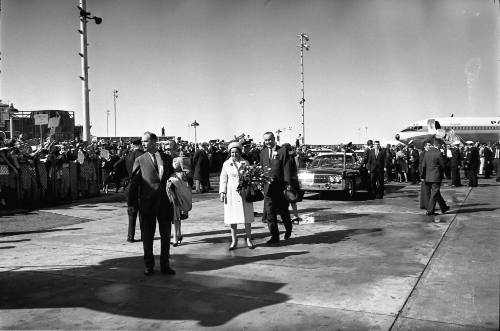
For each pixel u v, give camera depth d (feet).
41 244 25.08
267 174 23.66
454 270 18.33
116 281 17.70
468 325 12.59
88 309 14.53
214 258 21.38
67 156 47.91
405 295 15.33
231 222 22.99
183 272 18.90
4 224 32.07
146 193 18.39
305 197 51.42
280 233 28.07
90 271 19.26
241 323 13.12
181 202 24.13
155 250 23.47
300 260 20.67
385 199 48.11
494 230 27.25
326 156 51.85
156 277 18.21
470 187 61.62
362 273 18.25
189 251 23.04
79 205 43.19
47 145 47.21
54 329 12.94
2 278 18.25
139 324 13.20
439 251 21.86
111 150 63.77
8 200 40.91
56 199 47.42
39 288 16.87
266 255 21.84
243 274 18.40
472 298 14.83
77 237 27.17
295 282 17.16
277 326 12.84
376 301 14.79
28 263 20.74
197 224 32.12
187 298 15.48
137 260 21.25
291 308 14.29
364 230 28.35
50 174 45.32
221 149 97.25
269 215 24.81
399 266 19.22
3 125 84.38
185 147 81.15
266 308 14.34
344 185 45.98
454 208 38.34
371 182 49.29
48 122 53.21
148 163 18.62
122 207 41.68
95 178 51.75
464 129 137.18
